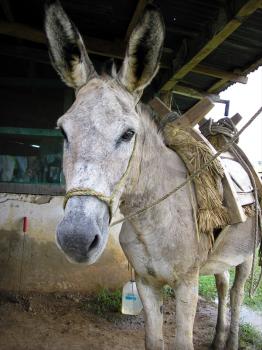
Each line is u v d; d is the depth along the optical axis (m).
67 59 2.04
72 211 1.68
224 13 3.38
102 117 1.80
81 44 2.03
